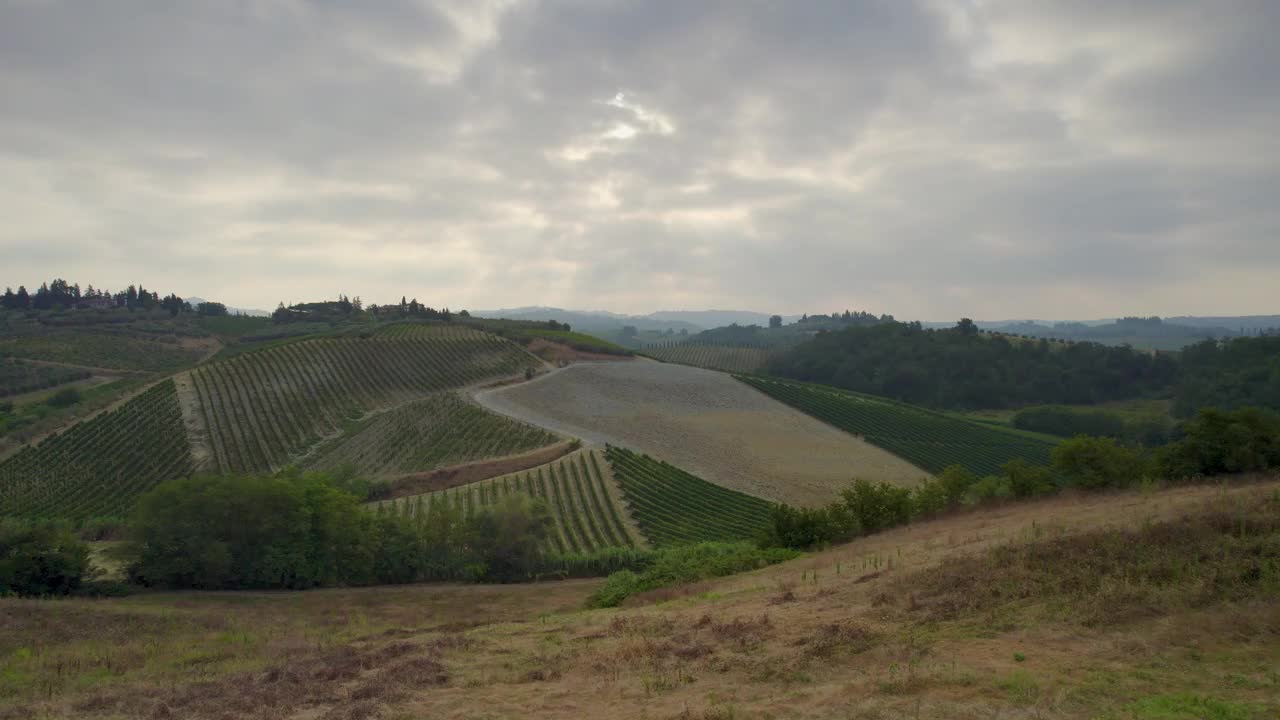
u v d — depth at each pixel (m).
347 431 109.31
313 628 37.44
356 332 170.50
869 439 114.38
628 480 81.38
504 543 53.47
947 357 188.88
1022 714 13.19
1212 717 12.73
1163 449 39.25
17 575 45.09
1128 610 17.70
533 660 20.25
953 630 18.06
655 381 138.25
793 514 42.84
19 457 90.56
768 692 15.70
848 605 21.62
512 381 135.25
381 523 53.94
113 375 148.00
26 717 18.33
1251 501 22.77
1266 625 16.06
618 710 15.52
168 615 40.66
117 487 85.25
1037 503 37.66
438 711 16.34
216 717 17.34
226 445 100.69
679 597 30.78
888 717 13.54
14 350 153.50
